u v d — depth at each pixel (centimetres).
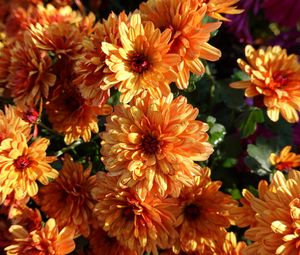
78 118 42
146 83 36
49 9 50
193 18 36
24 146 38
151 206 38
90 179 41
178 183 35
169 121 36
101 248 42
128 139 36
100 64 36
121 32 36
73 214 41
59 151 43
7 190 38
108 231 39
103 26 37
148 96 36
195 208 41
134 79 36
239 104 46
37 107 44
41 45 42
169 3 37
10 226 42
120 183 36
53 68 43
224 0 39
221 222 41
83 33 45
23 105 42
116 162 36
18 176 38
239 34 57
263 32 63
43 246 39
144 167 35
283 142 47
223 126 45
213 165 47
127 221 39
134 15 36
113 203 39
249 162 44
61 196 41
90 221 41
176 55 36
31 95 42
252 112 45
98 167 45
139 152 36
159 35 36
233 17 57
